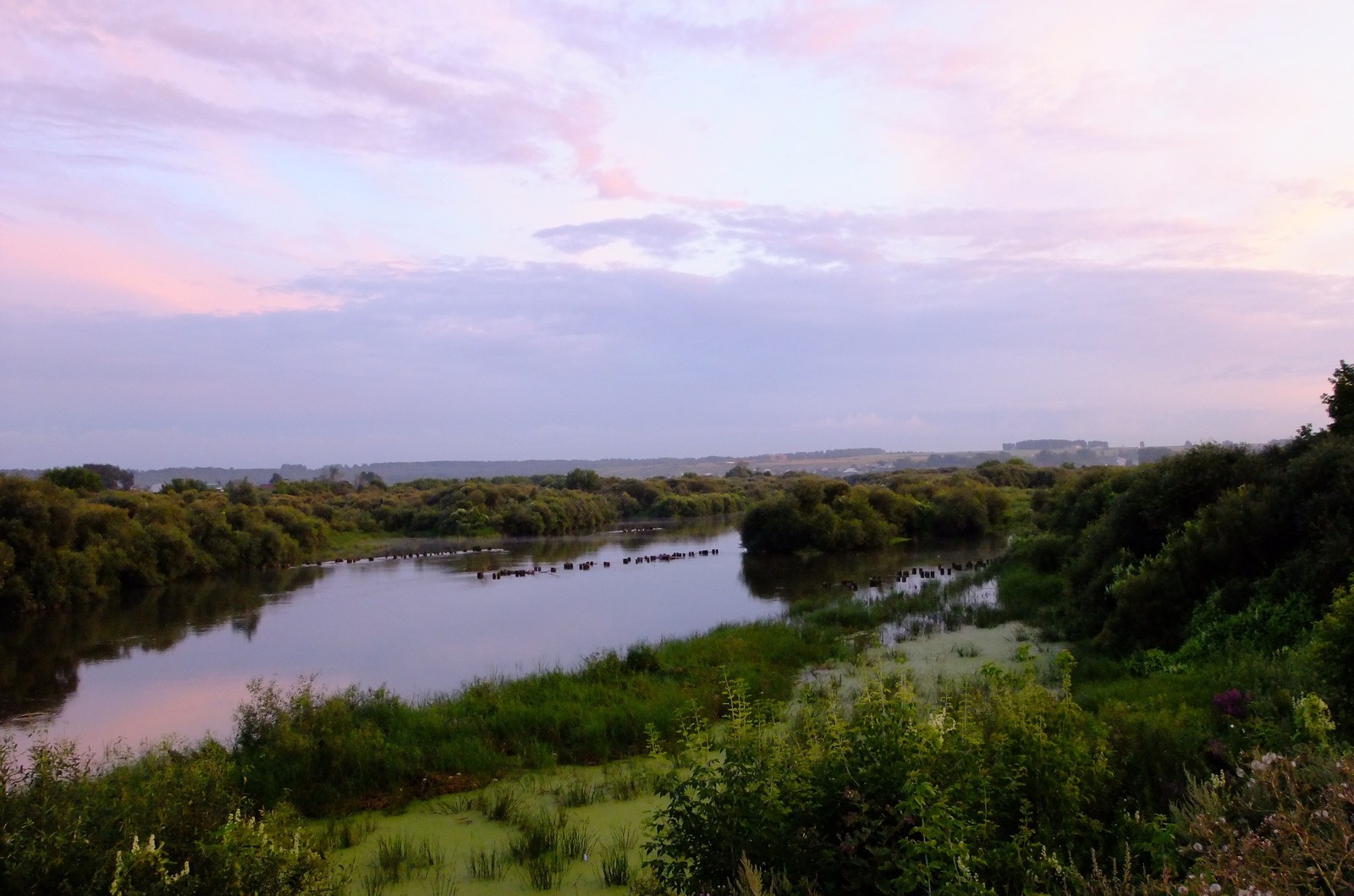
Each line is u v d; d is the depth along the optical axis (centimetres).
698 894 486
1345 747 532
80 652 2547
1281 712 735
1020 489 9075
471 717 1284
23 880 448
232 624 2998
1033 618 2092
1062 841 488
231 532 4775
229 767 896
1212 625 1310
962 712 565
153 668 2267
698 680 1525
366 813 967
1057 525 3488
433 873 780
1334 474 1342
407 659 2250
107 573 3809
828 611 2428
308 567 5012
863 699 571
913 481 8181
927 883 396
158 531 4212
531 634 2592
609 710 1295
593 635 2538
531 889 736
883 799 473
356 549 6150
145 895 448
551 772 1099
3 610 3228
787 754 537
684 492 10862
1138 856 486
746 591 3503
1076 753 527
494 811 932
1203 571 1466
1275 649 1155
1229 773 607
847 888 453
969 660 1667
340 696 1355
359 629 2792
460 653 2311
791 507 5175
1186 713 796
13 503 3466
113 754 1300
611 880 739
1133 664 1353
